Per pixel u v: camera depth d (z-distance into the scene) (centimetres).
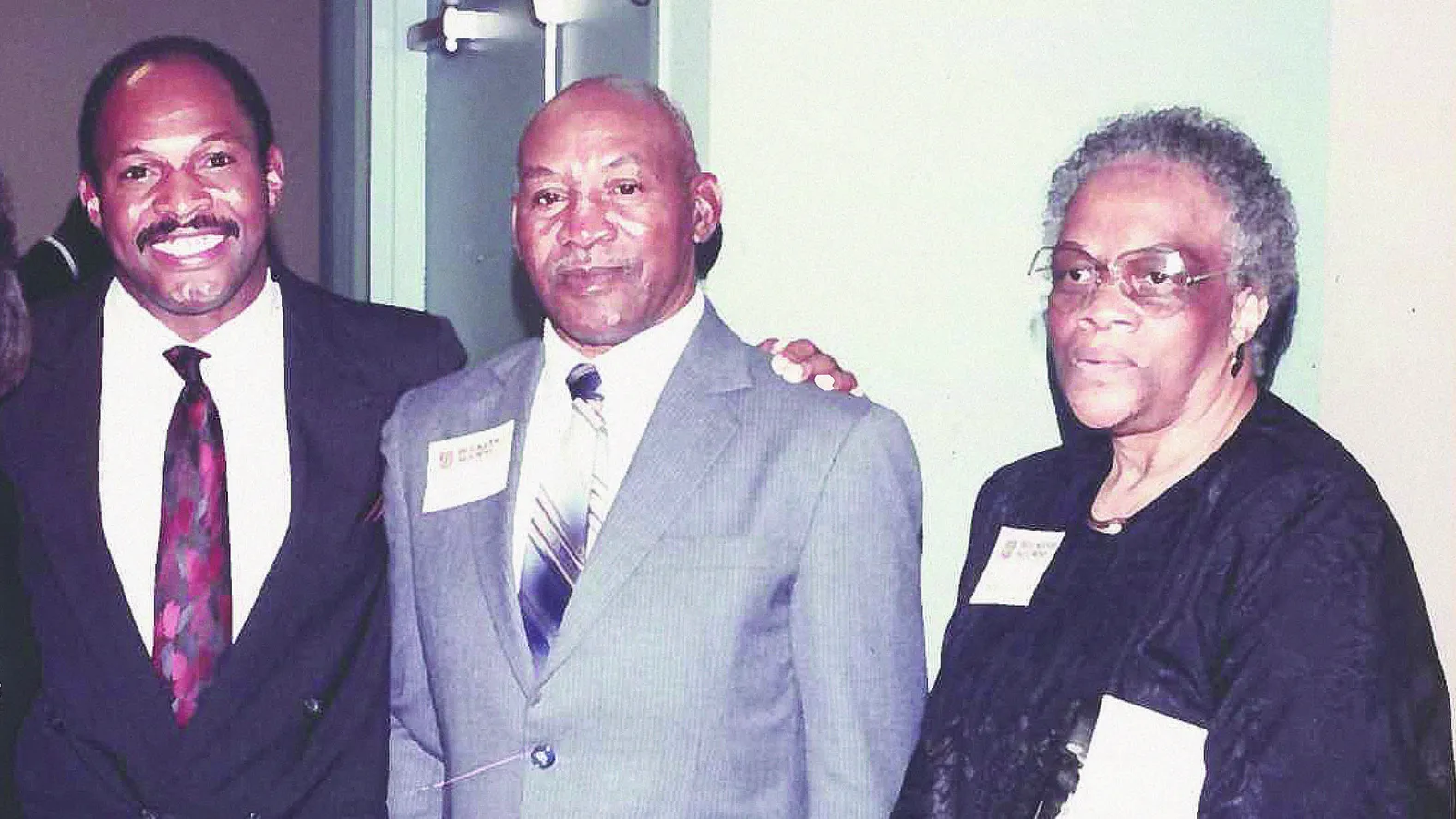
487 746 202
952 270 254
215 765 218
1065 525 191
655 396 208
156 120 221
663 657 196
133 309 232
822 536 200
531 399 214
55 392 226
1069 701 174
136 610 221
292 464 226
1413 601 165
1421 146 246
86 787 217
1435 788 161
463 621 206
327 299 244
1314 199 260
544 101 280
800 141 248
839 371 212
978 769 182
